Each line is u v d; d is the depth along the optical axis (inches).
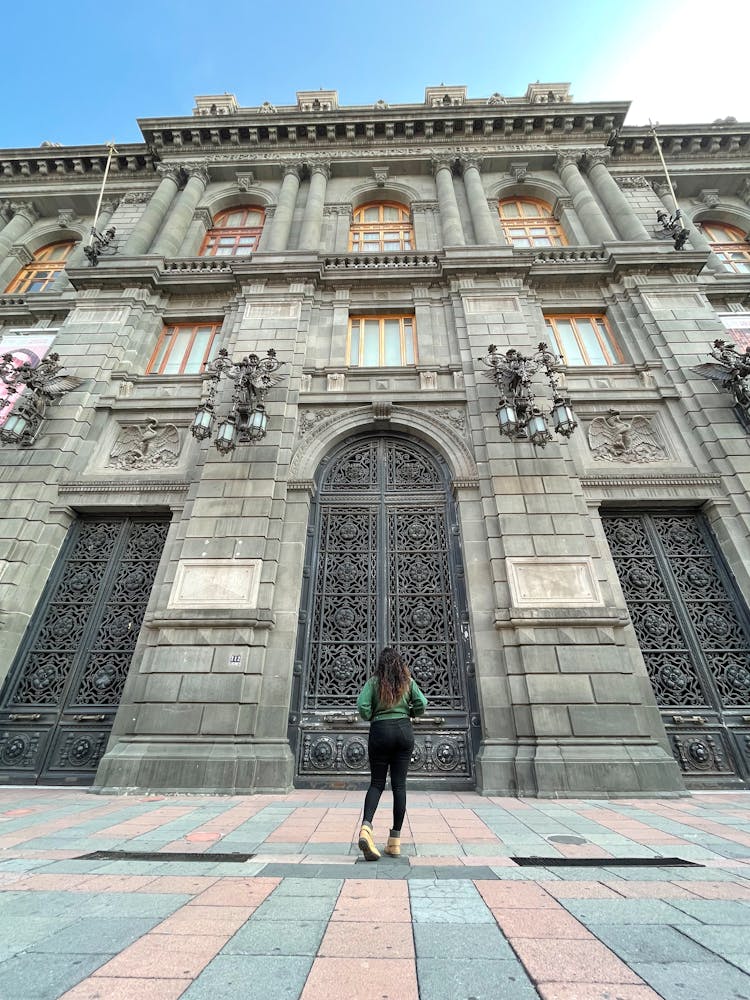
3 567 322.0
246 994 65.3
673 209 580.4
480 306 435.5
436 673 297.1
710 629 310.8
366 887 108.1
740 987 67.4
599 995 65.4
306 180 606.5
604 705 266.7
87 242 576.7
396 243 551.8
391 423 384.5
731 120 617.6
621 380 407.8
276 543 323.0
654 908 95.6
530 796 243.8
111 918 90.9
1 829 169.8
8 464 359.9
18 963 73.0
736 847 147.0
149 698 273.1
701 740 281.9
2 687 303.1
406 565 333.1
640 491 346.9
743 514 330.3
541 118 607.2
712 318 425.1
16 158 642.8
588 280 464.8
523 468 344.8
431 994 65.6
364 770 273.0
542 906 96.8
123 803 221.5
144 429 395.9
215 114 663.8
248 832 165.8
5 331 476.1
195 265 489.4
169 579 319.9
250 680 279.9
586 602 291.6
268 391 382.9
